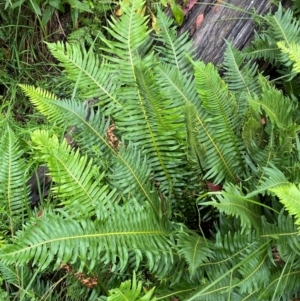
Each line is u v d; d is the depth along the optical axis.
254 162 1.03
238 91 1.09
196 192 1.05
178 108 0.97
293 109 1.03
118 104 1.04
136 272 0.99
